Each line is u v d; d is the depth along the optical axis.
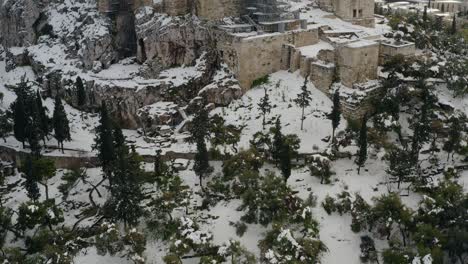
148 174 84.44
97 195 83.06
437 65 106.69
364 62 98.69
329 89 99.62
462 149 85.75
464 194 76.00
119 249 70.88
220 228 74.88
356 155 86.25
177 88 100.75
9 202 82.75
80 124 100.38
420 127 82.56
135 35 116.12
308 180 82.75
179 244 68.38
